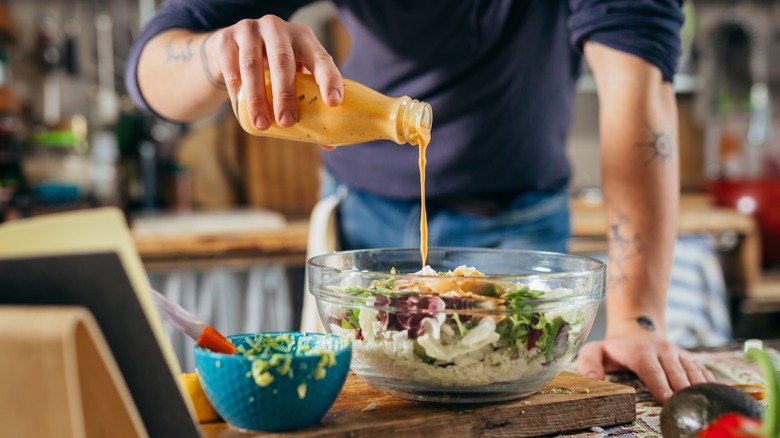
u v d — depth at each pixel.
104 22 3.37
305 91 0.81
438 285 0.72
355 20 1.30
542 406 0.76
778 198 3.02
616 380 0.94
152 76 1.10
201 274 2.22
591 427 0.79
